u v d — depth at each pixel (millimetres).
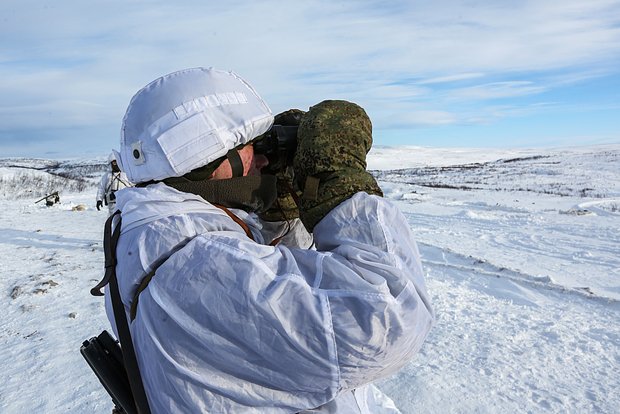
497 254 8867
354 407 1021
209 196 1025
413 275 928
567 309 5449
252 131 1026
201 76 1024
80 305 5191
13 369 3719
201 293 865
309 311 846
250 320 844
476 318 5047
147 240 943
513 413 3221
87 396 3299
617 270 7680
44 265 7102
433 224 12797
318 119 1019
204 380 876
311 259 917
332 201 983
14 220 12531
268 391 893
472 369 3814
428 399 3328
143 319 913
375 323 842
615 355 4164
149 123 992
